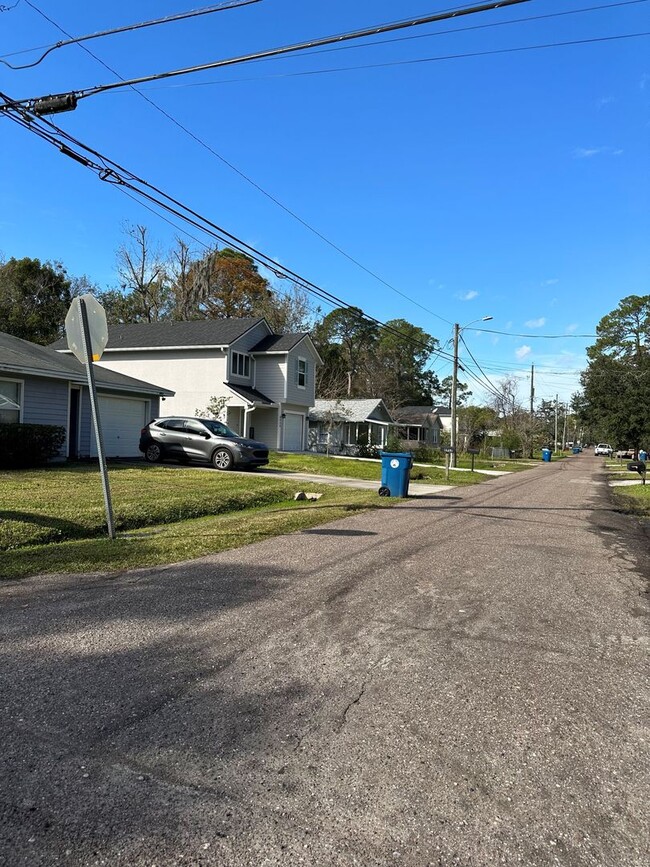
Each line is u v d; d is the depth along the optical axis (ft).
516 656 14.65
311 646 14.87
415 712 11.56
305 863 7.52
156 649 14.42
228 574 21.81
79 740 10.26
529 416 219.82
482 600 19.44
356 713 11.46
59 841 7.81
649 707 12.09
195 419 65.10
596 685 13.07
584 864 7.60
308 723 11.02
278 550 26.35
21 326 128.47
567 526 36.94
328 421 119.14
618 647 15.52
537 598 19.94
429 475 79.56
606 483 79.25
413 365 236.63
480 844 7.91
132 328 107.86
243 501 42.96
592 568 24.99
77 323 27.71
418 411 206.49
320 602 18.60
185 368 96.99
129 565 22.98
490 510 43.70
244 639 15.23
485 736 10.73
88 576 21.34
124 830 8.04
